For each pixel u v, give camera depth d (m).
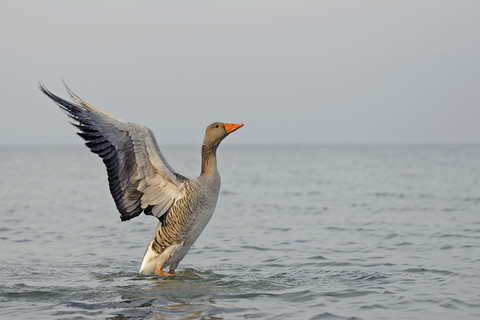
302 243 15.41
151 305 8.90
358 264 12.42
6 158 113.00
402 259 12.91
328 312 8.52
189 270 11.62
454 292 9.73
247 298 9.34
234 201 27.47
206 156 11.18
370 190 33.19
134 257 13.59
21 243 15.57
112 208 24.56
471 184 36.97
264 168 66.62
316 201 27.08
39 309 8.70
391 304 8.98
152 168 10.63
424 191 31.92
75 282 10.63
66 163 84.56
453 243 14.98
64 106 9.58
